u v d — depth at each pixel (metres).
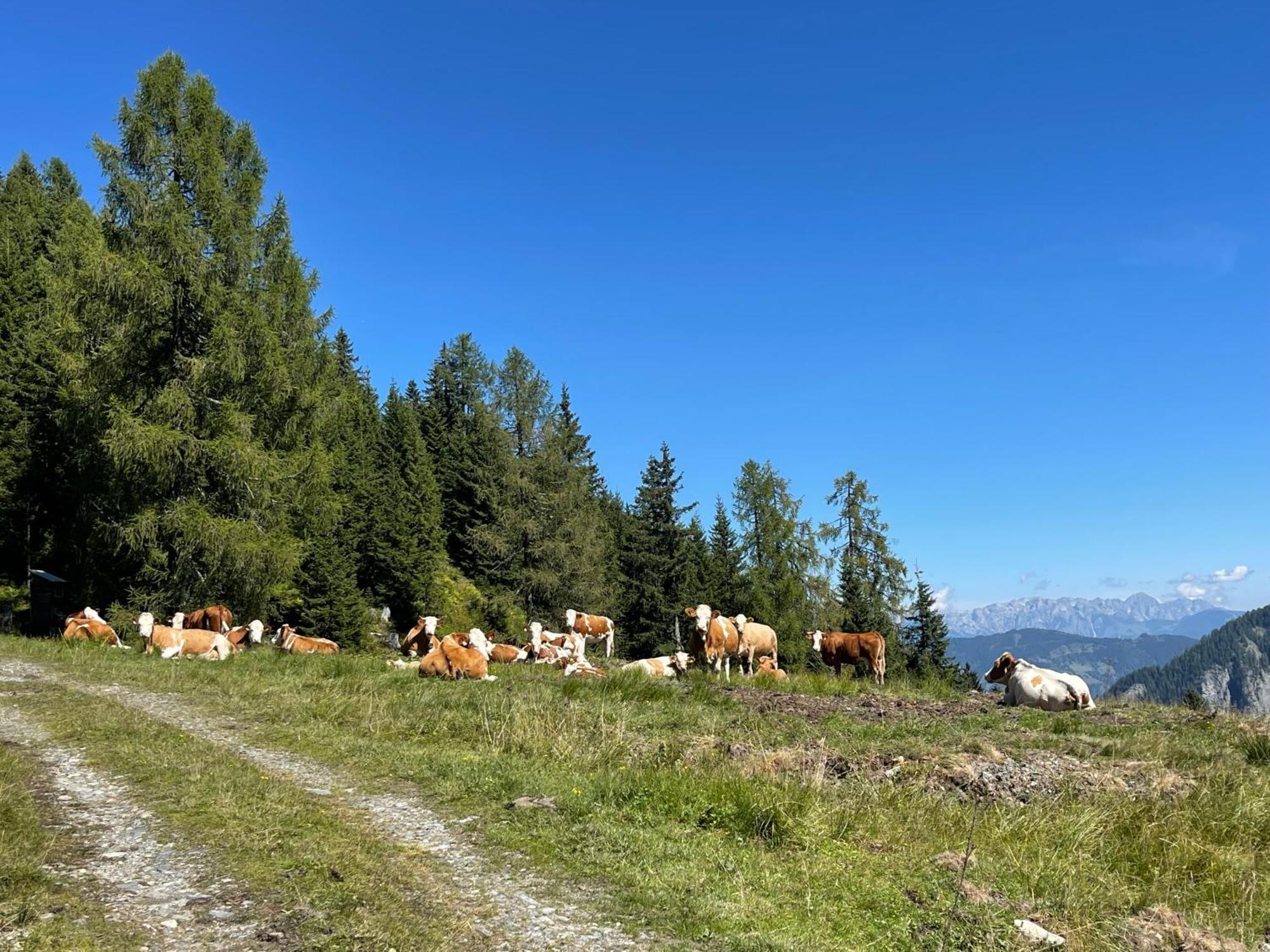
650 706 14.30
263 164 30.58
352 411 55.41
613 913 5.82
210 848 6.51
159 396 25.67
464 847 7.00
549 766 9.85
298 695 14.22
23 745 9.79
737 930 5.61
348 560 46.16
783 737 11.81
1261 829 8.76
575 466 54.66
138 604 26.97
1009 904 6.42
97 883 5.77
